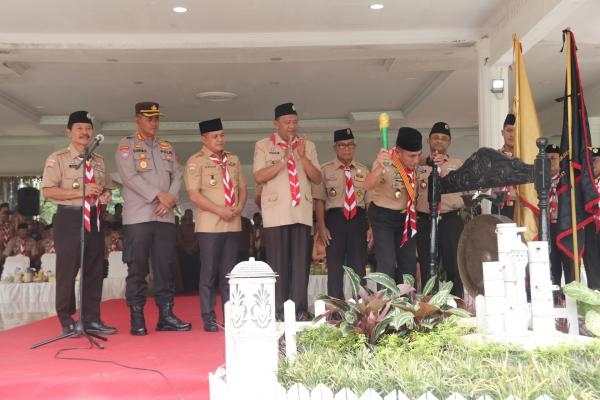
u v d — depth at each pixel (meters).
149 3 6.72
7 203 14.50
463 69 9.21
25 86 10.39
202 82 10.41
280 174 5.94
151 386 3.95
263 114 13.00
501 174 4.51
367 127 13.71
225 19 7.22
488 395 2.61
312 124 13.64
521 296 3.49
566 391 2.63
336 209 6.43
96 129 13.10
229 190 6.11
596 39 7.77
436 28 7.62
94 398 3.91
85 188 5.60
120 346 5.13
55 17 7.06
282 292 5.89
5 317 8.28
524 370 2.84
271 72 9.91
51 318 7.44
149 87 10.63
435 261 5.15
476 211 6.27
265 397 2.97
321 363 3.14
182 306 8.88
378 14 7.15
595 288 6.18
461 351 3.16
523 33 6.35
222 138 6.20
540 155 4.18
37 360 4.58
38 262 11.96
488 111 7.52
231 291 3.08
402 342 3.36
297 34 7.69
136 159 5.90
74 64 9.13
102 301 9.41
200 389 3.94
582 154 4.92
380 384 2.80
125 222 5.87
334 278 6.43
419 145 5.65
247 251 12.38
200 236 6.05
